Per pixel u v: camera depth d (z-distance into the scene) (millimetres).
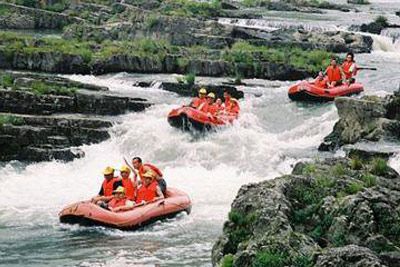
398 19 95625
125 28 76562
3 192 36219
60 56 59688
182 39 72812
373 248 21781
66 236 29750
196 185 38094
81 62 60094
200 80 58531
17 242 28938
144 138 43188
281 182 25406
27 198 35406
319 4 112188
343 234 22234
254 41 72250
